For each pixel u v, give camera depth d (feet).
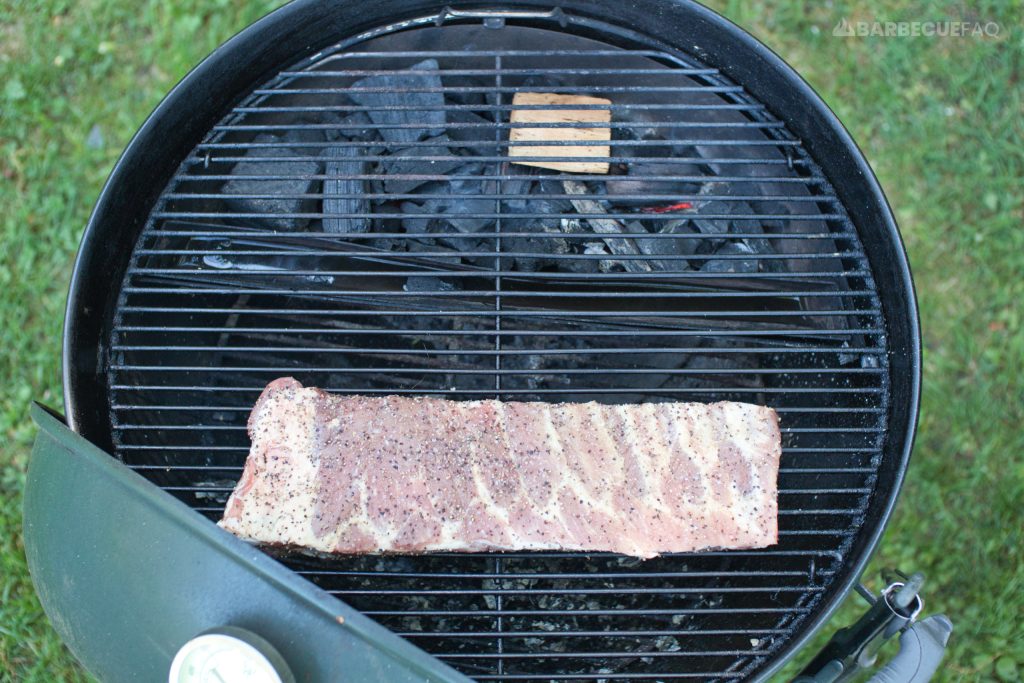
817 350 5.78
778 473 5.76
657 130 6.59
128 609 4.41
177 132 5.92
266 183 6.37
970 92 8.86
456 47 6.49
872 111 8.90
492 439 5.29
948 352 8.50
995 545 8.00
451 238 6.34
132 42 9.03
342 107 6.13
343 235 5.89
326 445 5.21
